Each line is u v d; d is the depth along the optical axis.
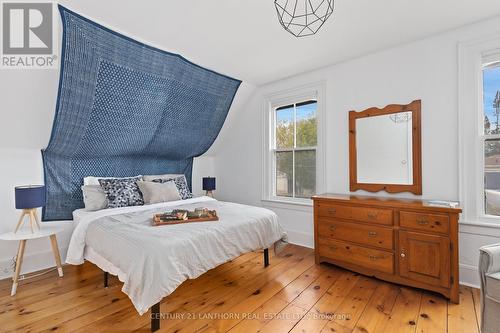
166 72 2.96
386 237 2.38
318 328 1.77
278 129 3.85
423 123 2.59
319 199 2.83
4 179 2.63
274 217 2.77
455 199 2.43
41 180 2.88
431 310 1.96
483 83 2.33
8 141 2.59
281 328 1.77
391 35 2.49
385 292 2.24
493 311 1.47
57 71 2.36
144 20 2.19
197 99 3.55
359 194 3.01
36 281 2.49
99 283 2.45
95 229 2.21
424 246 2.18
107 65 2.54
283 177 3.80
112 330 1.75
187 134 3.91
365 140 2.96
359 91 3.00
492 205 2.29
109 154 3.37
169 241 1.83
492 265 1.52
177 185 3.59
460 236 2.37
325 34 2.45
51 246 2.86
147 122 3.31
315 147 3.42
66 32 2.15
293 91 3.58
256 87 4.01
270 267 2.80
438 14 2.15
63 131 2.76
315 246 2.88
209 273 2.66
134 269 1.68
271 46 2.69
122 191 3.00
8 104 2.36
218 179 4.75
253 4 1.97
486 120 2.32
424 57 2.57
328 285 2.38
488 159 2.31
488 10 2.10
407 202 2.36
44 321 1.85
